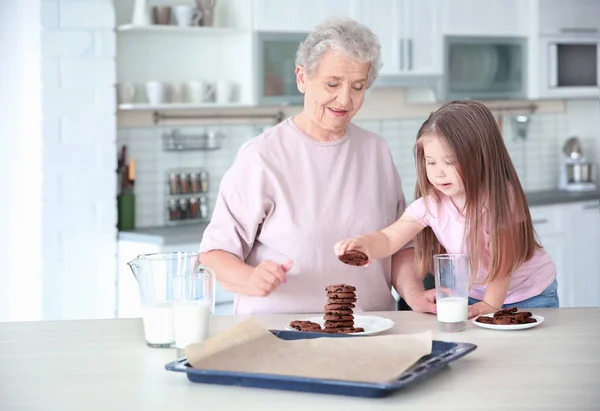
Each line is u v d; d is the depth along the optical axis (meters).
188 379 1.68
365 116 5.47
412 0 5.09
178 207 4.75
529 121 6.11
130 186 4.56
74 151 4.17
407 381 1.55
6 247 4.31
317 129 2.51
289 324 2.08
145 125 4.71
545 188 6.18
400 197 2.66
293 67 4.76
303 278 2.49
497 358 1.82
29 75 4.16
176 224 4.75
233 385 1.64
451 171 2.28
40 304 4.15
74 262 4.21
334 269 2.51
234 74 4.78
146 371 1.76
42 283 4.14
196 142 4.86
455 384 1.63
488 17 5.38
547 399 1.54
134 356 1.89
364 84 2.43
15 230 4.29
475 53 5.34
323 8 4.82
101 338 2.07
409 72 5.11
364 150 2.58
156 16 4.51
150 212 4.74
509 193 2.31
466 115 2.30
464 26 5.28
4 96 4.25
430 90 5.40
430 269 2.52
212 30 4.55
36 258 4.16
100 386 1.66
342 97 2.39
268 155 2.48
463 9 5.27
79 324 2.24
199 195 4.87
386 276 2.59
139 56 4.65
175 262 1.97
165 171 4.78
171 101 4.60
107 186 4.27
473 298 2.54
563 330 2.09
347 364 1.67
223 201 2.50
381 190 2.58
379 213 2.56
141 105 4.41
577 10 5.65
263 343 1.78
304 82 2.48
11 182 4.27
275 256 2.51
